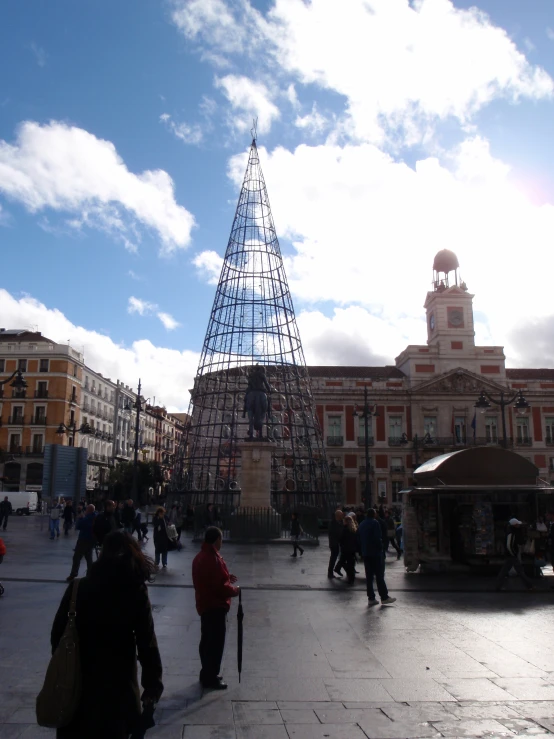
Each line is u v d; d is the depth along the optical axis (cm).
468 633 1067
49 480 2975
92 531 1581
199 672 810
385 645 974
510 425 7650
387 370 8131
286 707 688
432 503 1950
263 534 3080
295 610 1270
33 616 1130
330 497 3997
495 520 1892
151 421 11281
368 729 627
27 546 2555
